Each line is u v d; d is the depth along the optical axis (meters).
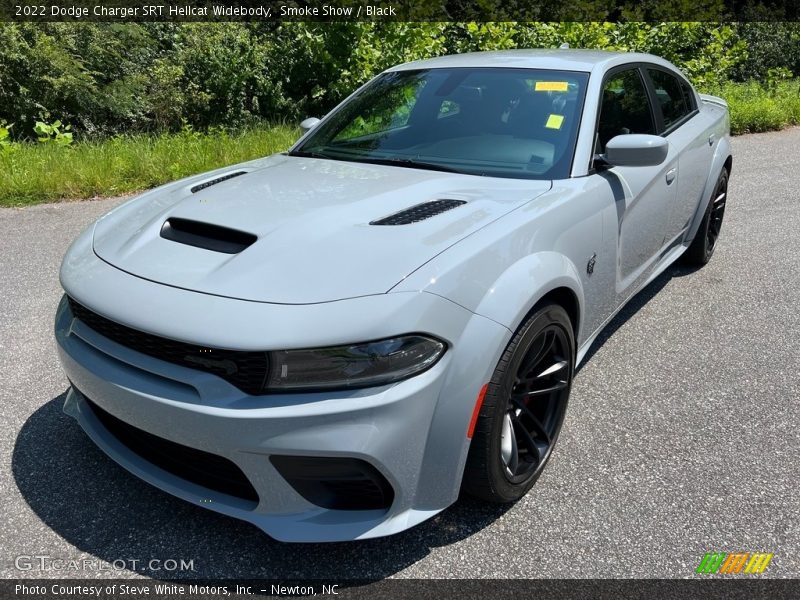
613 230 3.00
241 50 12.27
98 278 2.23
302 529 2.00
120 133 11.46
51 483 2.50
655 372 3.46
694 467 2.68
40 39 10.71
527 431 2.49
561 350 2.59
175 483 2.17
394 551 2.22
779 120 11.95
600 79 3.28
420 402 1.98
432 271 2.07
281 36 12.30
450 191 2.64
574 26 12.02
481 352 2.08
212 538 2.25
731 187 7.55
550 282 2.35
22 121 10.81
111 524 2.30
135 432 2.19
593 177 2.91
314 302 1.94
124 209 2.80
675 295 4.51
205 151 7.89
